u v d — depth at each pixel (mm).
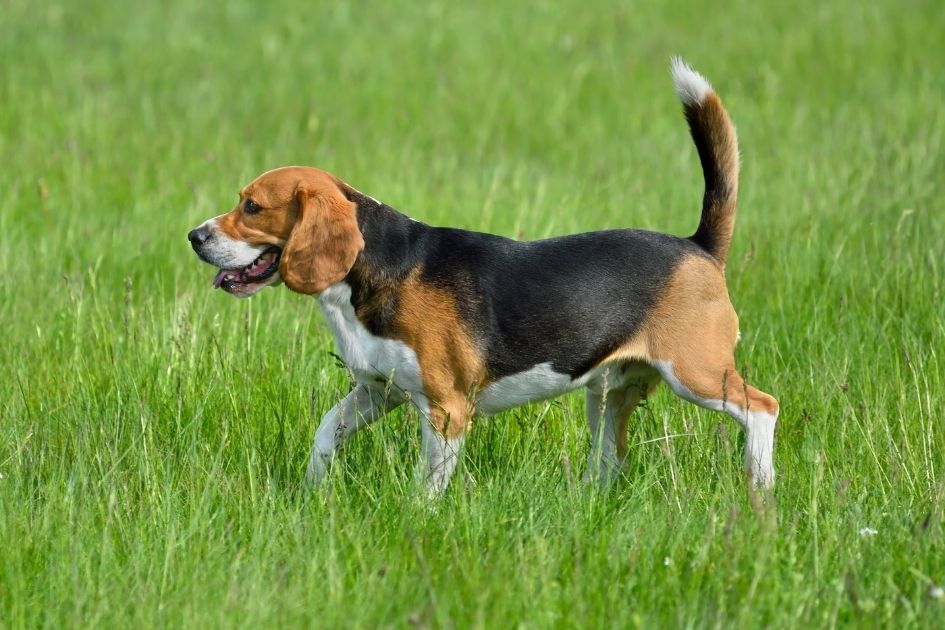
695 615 7621
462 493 8906
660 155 19297
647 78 24328
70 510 8797
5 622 7641
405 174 18031
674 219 15898
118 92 22719
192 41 26719
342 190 9711
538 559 8141
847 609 7816
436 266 9602
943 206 15492
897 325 12531
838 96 22812
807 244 14078
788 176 17266
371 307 9531
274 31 28172
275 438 10555
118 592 7840
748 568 8047
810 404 10984
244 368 11453
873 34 27156
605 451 10461
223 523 8875
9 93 21562
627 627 7590
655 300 9734
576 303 9617
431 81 24203
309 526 8836
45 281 13883
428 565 8172
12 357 12078
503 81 23828
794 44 26469
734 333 9984
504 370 9664
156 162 18516
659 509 9102
